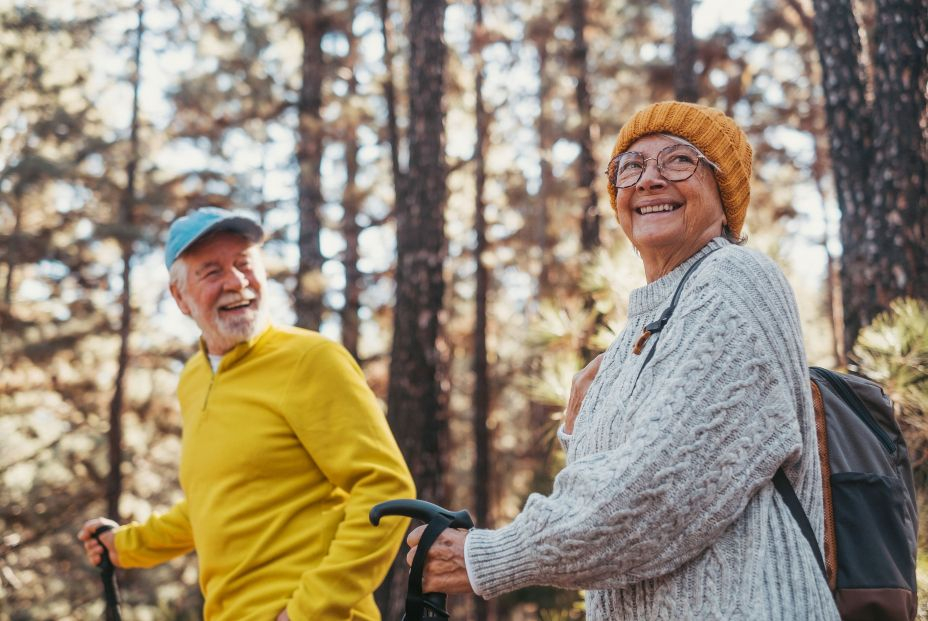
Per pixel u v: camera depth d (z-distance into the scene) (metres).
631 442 1.22
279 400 2.21
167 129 14.35
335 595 2.02
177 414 14.28
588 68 13.17
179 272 2.34
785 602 1.18
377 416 2.25
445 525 1.39
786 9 12.83
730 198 1.54
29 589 10.34
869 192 4.00
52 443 10.73
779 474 1.28
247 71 12.92
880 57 3.94
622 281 2.83
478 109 15.18
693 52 10.51
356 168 15.23
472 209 16.23
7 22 12.34
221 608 2.19
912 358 2.42
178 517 2.63
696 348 1.25
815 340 2.97
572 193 13.69
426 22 8.19
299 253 12.55
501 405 16.64
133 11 13.89
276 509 2.18
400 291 7.74
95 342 13.73
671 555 1.20
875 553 1.31
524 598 8.86
